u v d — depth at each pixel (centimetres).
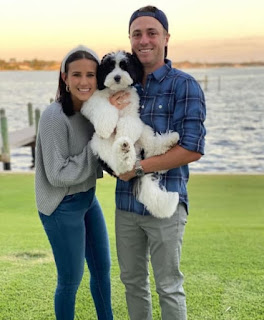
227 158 1306
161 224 255
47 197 261
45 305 338
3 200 658
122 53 272
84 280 384
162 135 255
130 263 274
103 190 673
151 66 262
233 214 590
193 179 787
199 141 243
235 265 407
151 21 251
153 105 258
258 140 1577
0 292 358
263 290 356
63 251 265
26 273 394
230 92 3506
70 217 262
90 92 263
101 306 295
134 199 261
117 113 262
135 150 264
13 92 3944
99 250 287
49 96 3528
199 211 604
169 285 260
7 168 1267
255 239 482
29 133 1511
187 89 243
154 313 326
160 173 261
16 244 471
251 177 800
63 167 254
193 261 418
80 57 255
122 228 271
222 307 331
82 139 265
